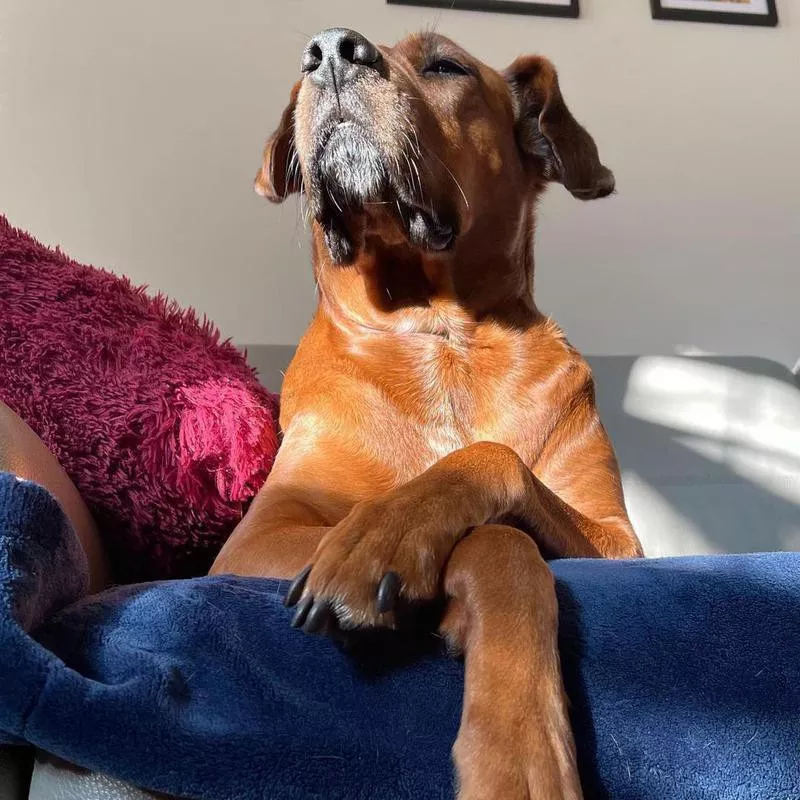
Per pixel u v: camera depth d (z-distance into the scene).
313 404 1.44
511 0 2.88
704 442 2.19
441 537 0.80
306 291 2.59
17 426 1.08
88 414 1.30
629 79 2.93
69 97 2.57
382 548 0.75
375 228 1.42
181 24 2.67
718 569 0.79
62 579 0.76
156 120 2.60
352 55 1.33
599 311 2.77
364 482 1.35
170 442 1.35
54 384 1.31
